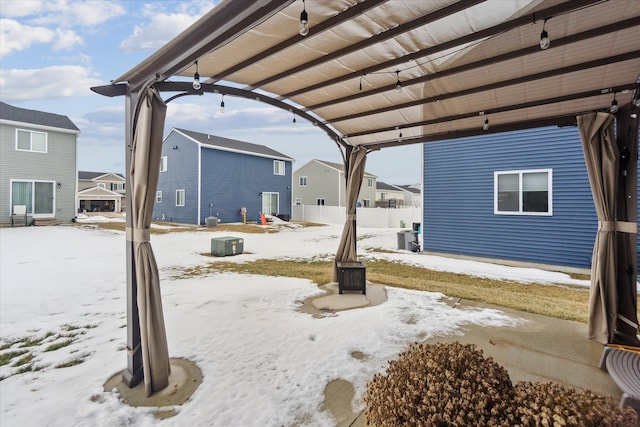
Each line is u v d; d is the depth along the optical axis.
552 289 5.49
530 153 7.39
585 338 3.36
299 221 22.66
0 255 8.30
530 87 3.29
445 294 5.05
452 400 1.46
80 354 3.07
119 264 7.36
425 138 5.05
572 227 6.88
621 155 3.33
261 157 21.12
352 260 5.69
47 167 15.23
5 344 3.30
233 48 2.69
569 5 2.07
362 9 2.16
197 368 2.77
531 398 1.44
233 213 19.53
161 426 2.04
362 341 3.30
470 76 3.14
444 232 8.87
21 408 2.23
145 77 2.51
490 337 3.39
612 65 2.79
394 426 1.49
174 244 11.00
